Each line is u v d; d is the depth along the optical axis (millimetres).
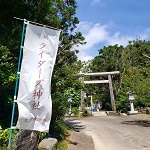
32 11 9852
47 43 6016
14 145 6000
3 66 7945
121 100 27953
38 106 5602
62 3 13289
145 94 16875
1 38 9516
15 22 9773
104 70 33781
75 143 9680
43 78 5762
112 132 13250
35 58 5840
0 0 8898
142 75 18828
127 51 37281
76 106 25281
